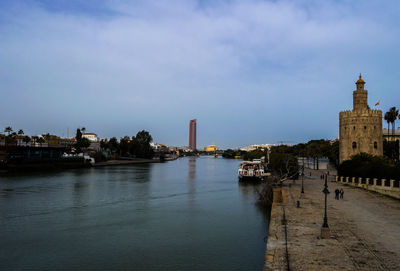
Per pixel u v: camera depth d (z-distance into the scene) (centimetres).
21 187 7944
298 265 2173
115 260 2969
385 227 3186
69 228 4084
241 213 4997
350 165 7706
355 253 2411
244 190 7806
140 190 7694
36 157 13775
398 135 14738
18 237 3681
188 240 3569
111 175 11888
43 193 6994
